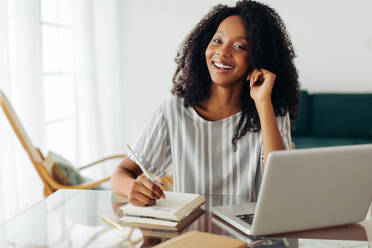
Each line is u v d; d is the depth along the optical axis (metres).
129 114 5.25
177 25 5.05
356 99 4.59
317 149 1.06
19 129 2.27
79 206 1.36
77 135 4.05
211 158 1.63
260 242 1.06
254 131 1.61
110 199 1.44
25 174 2.84
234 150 1.62
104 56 4.60
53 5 3.66
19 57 2.91
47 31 3.58
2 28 2.57
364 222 1.22
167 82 5.16
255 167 1.61
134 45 5.14
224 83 1.57
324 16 4.81
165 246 1.01
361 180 1.12
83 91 4.09
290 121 1.78
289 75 1.66
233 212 1.26
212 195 1.49
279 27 1.63
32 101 2.99
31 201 2.87
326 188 1.10
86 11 4.04
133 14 5.09
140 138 1.68
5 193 2.63
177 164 1.65
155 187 1.27
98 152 4.28
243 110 1.63
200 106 1.66
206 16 1.69
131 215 1.25
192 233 1.09
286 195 1.07
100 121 4.47
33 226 1.19
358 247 1.04
